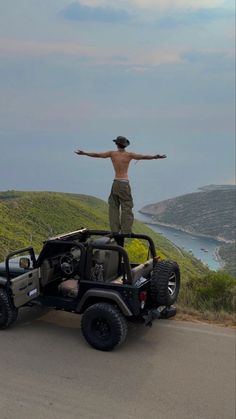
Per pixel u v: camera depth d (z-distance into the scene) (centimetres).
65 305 716
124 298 662
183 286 999
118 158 796
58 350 662
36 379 572
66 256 739
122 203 803
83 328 671
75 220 11425
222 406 518
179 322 791
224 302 895
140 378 580
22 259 729
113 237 764
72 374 587
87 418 486
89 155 805
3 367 604
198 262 11750
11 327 751
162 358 642
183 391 550
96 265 701
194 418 494
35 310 838
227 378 585
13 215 10000
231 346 686
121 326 647
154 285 694
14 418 483
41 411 497
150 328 757
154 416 494
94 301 698
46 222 10444
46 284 757
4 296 715
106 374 589
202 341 706
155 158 788
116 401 523
